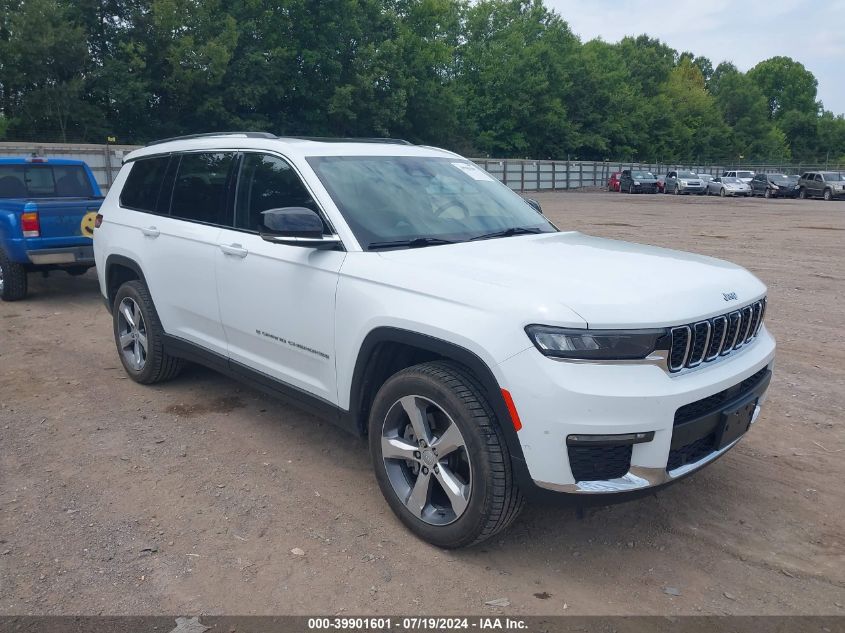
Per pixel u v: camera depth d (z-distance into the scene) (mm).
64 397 5516
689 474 3205
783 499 3990
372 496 3982
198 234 4824
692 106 85875
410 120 49500
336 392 3875
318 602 3041
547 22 68688
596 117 66062
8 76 35500
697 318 3135
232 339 4660
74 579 3176
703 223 22047
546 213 26969
